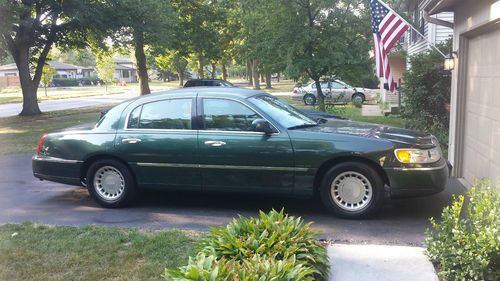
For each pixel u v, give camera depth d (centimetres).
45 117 2242
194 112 639
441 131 1133
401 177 568
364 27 1423
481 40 725
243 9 1559
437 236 420
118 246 498
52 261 461
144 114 662
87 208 673
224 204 676
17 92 6031
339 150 579
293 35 1427
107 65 5947
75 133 686
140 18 2331
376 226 564
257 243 367
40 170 702
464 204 629
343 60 1398
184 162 632
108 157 666
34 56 2688
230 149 612
